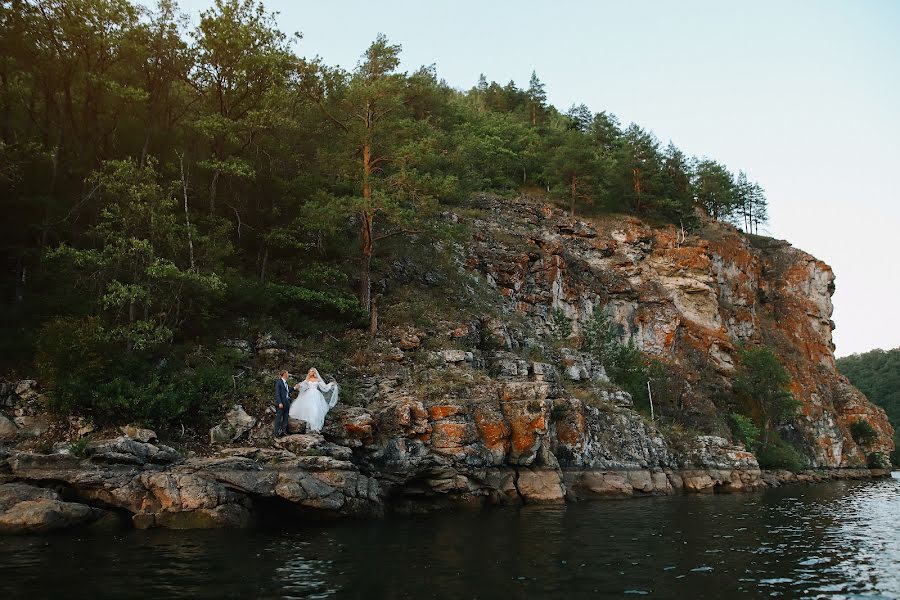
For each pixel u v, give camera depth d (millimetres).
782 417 60156
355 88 28250
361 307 26734
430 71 33000
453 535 14156
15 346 16953
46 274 18953
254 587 8977
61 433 15141
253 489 14586
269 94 26297
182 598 8336
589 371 38188
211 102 26781
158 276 18422
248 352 20625
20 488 13320
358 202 25656
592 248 56906
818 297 82688
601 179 66500
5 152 19422
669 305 56938
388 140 29844
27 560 10305
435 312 30797
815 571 11328
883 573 11203
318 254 29828
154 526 13633
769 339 73500
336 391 18641
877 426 75562
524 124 74812
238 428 16891
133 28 23812
